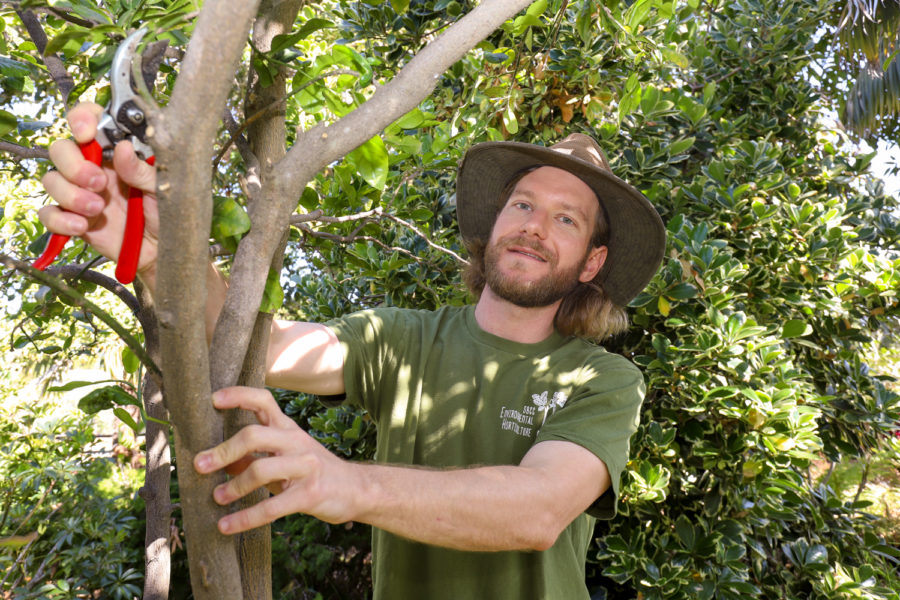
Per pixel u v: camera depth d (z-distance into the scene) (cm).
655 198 304
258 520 61
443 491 79
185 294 49
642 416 281
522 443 135
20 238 195
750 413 264
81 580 343
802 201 357
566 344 147
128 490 462
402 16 269
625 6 169
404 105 63
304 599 404
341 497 67
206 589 63
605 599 289
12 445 377
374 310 149
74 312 191
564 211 147
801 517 283
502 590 127
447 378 141
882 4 471
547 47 242
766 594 301
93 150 60
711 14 403
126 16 67
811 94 379
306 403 368
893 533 484
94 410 68
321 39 287
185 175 45
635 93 118
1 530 321
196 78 43
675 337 291
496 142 154
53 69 105
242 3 43
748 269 302
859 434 338
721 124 351
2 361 404
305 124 165
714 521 282
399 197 261
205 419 58
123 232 67
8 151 90
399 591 133
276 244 66
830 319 329
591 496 107
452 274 318
